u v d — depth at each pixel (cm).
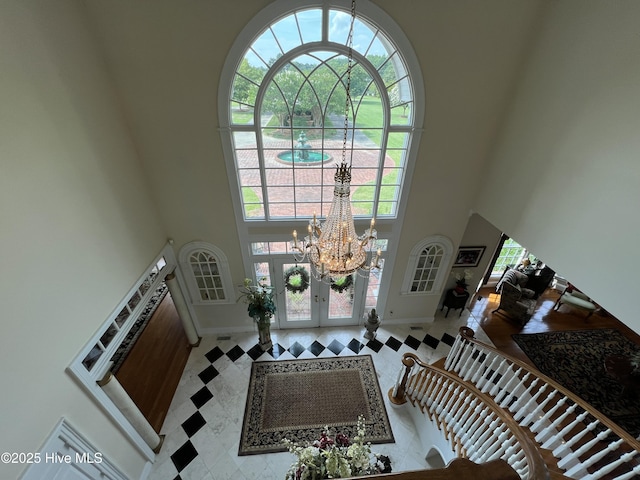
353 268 270
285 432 415
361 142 409
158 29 308
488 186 432
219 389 468
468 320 609
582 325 600
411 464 388
